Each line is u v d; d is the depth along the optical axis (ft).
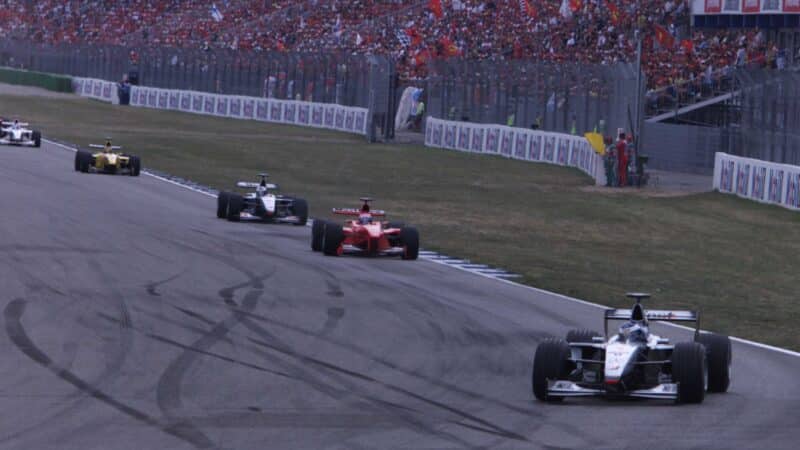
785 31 650.02
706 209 442.50
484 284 253.03
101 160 471.62
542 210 424.87
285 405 138.10
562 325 205.67
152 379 150.10
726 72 628.28
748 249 345.10
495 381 156.46
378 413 135.23
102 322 188.24
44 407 133.80
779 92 473.67
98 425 126.11
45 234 292.81
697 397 140.67
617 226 388.16
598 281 270.46
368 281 245.24
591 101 597.52
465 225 372.17
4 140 589.32
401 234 284.61
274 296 220.43
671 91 647.15
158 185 444.55
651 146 641.40
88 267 245.24
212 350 169.99
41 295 210.79
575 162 603.26
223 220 345.10
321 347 175.63
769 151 483.92
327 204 412.98
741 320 227.61
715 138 595.47
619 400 145.69
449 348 179.22
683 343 144.25
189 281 233.35
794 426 132.26
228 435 122.93
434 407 139.33
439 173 556.92
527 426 130.31
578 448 120.37
